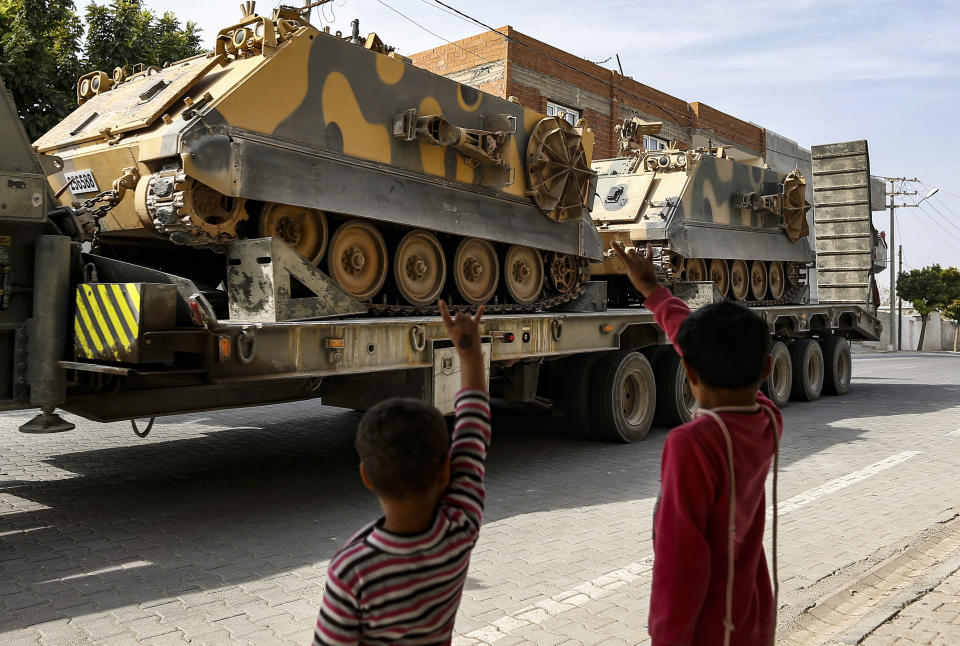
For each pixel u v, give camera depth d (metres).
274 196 7.39
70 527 5.93
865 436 10.61
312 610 4.45
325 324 6.38
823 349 15.50
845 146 16.70
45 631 4.08
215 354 5.59
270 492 7.09
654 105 27.11
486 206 9.80
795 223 18.44
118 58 14.77
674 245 14.70
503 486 7.56
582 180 11.22
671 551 2.10
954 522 6.54
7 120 5.11
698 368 2.29
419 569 1.84
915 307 44.56
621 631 4.27
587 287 11.89
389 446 1.83
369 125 8.35
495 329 7.98
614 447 9.59
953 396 15.60
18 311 5.30
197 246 7.39
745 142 31.69
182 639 4.02
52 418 5.45
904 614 4.32
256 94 7.33
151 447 8.98
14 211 5.10
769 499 7.19
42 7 13.38
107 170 7.71
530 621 4.38
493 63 22.39
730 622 2.15
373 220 8.66
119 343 5.17
